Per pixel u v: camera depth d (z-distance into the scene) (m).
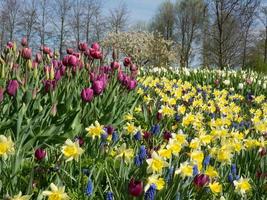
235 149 1.74
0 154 1.13
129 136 1.97
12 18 21.52
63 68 2.28
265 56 20.52
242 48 20.94
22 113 1.62
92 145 1.65
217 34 19.02
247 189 1.42
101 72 2.60
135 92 2.84
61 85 2.16
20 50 2.45
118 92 2.40
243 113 3.50
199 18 25.12
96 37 23.11
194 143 1.44
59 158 1.41
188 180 1.29
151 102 2.88
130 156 1.38
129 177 1.34
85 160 1.47
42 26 22.16
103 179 1.46
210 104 3.23
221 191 1.39
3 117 1.74
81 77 2.44
